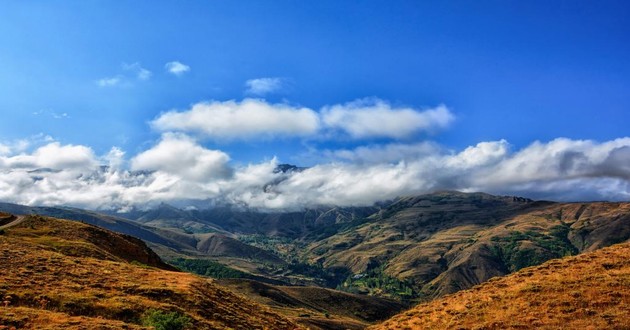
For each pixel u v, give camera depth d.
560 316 39.34
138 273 68.19
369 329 52.62
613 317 36.91
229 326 54.41
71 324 39.72
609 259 52.22
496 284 53.75
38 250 71.12
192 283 67.25
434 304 54.47
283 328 63.94
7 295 46.53
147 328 42.59
